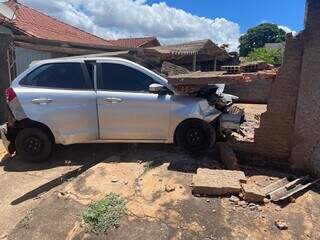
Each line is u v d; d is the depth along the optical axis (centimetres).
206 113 616
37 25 1700
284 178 545
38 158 648
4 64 993
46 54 1352
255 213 456
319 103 546
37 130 638
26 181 590
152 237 416
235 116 634
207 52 1898
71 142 633
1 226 475
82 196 499
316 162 555
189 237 414
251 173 580
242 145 638
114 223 437
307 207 476
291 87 584
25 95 624
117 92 627
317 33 539
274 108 602
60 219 458
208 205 468
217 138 655
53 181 583
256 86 1744
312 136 557
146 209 461
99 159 656
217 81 588
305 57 554
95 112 627
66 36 1780
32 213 472
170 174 548
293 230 430
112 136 633
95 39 2066
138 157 616
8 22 1255
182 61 1983
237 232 422
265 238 416
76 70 641
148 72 633
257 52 2897
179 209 460
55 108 625
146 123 626
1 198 544
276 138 608
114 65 639
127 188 512
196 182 500
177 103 617
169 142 634
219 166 588
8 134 652
